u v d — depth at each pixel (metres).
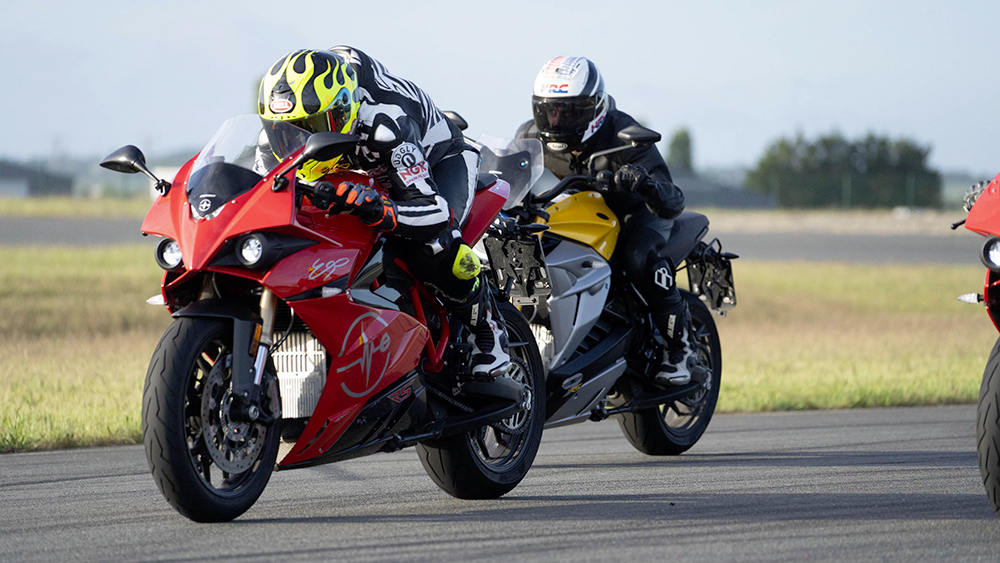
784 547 14.30
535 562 13.46
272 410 15.49
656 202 22.09
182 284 15.43
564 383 21.72
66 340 45.53
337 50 17.02
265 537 14.88
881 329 57.72
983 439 14.52
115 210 163.00
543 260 20.88
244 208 14.99
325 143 14.77
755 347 48.41
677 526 15.73
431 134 17.67
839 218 195.50
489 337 18.47
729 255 26.77
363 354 16.08
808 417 30.02
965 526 15.64
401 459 23.12
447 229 17.03
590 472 21.64
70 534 15.22
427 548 14.23
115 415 27.14
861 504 17.41
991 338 52.59
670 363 23.75
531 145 21.97
